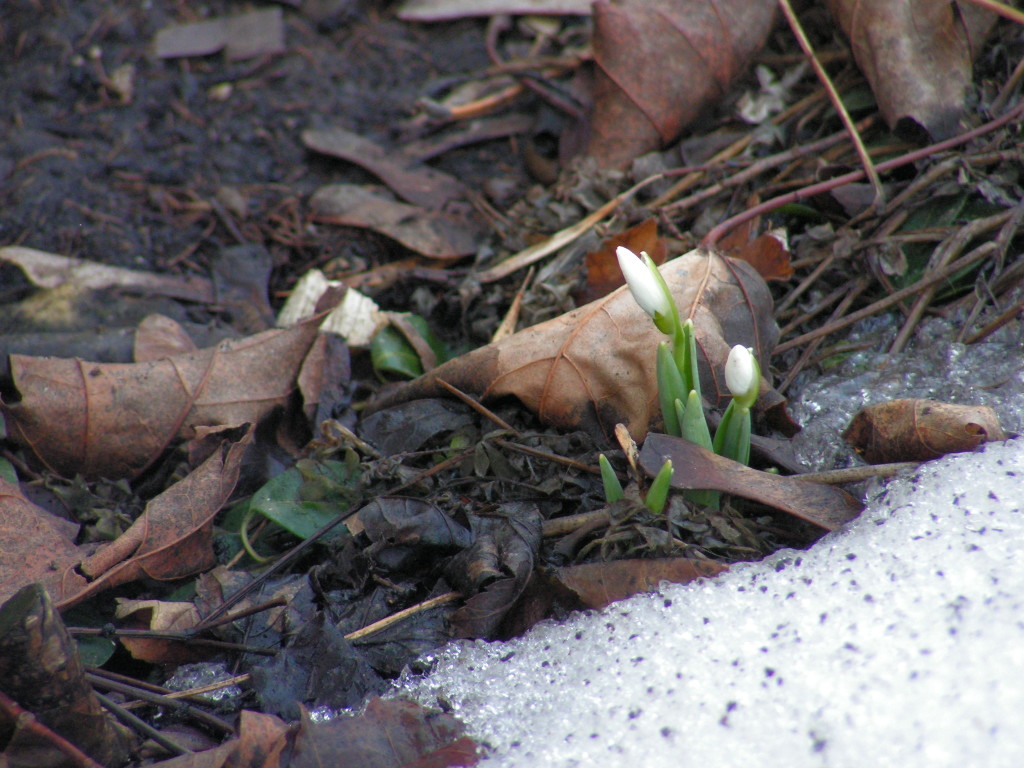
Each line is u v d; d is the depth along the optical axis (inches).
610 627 41.5
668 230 46.2
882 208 45.3
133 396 44.1
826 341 44.9
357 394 45.8
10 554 42.3
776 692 40.3
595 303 43.4
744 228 45.4
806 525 42.1
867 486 42.1
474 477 43.3
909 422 42.3
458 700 41.3
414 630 41.9
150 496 44.2
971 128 45.4
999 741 39.4
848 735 39.8
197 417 44.3
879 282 44.9
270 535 43.6
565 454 43.4
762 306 43.8
